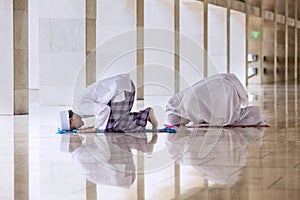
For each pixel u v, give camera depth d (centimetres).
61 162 1012
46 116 1914
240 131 1462
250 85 4459
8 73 1966
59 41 2327
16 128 1544
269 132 1443
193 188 805
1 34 1967
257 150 1140
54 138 1330
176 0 3139
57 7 2322
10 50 1964
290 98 2825
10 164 992
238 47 4312
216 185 822
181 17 3434
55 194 774
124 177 881
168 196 760
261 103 2469
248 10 4362
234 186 813
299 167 952
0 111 1972
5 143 1248
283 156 1066
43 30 2331
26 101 2023
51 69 2344
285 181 842
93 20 2331
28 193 780
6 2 1961
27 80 2027
